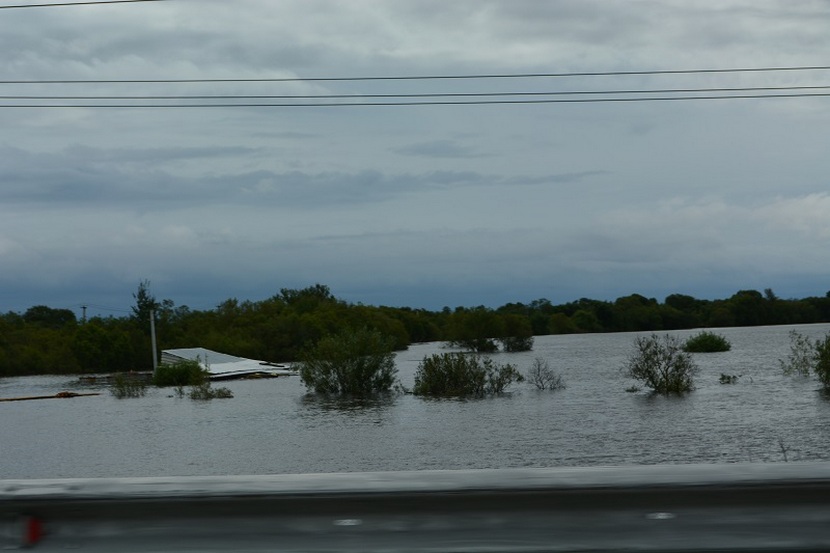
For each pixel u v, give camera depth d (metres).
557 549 3.45
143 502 3.50
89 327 107.31
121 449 34.44
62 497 3.50
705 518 3.46
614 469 3.59
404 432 35.81
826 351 47.72
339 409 47.06
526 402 46.88
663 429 33.84
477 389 53.50
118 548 3.48
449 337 127.56
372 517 3.49
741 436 31.31
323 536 3.48
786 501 3.46
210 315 136.50
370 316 143.38
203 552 3.47
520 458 27.98
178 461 30.42
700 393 48.16
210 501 3.50
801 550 3.42
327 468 27.55
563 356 99.75
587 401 46.19
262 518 3.49
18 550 3.47
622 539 3.46
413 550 3.47
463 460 28.05
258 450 32.31
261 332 124.62
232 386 70.94
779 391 47.47
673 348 51.72
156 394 65.06
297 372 84.62
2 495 3.51
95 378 91.06
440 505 3.49
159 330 115.12
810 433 31.48
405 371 83.25
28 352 104.69
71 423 45.75
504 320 118.12
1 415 52.16
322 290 166.00
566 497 3.48
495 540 3.47
